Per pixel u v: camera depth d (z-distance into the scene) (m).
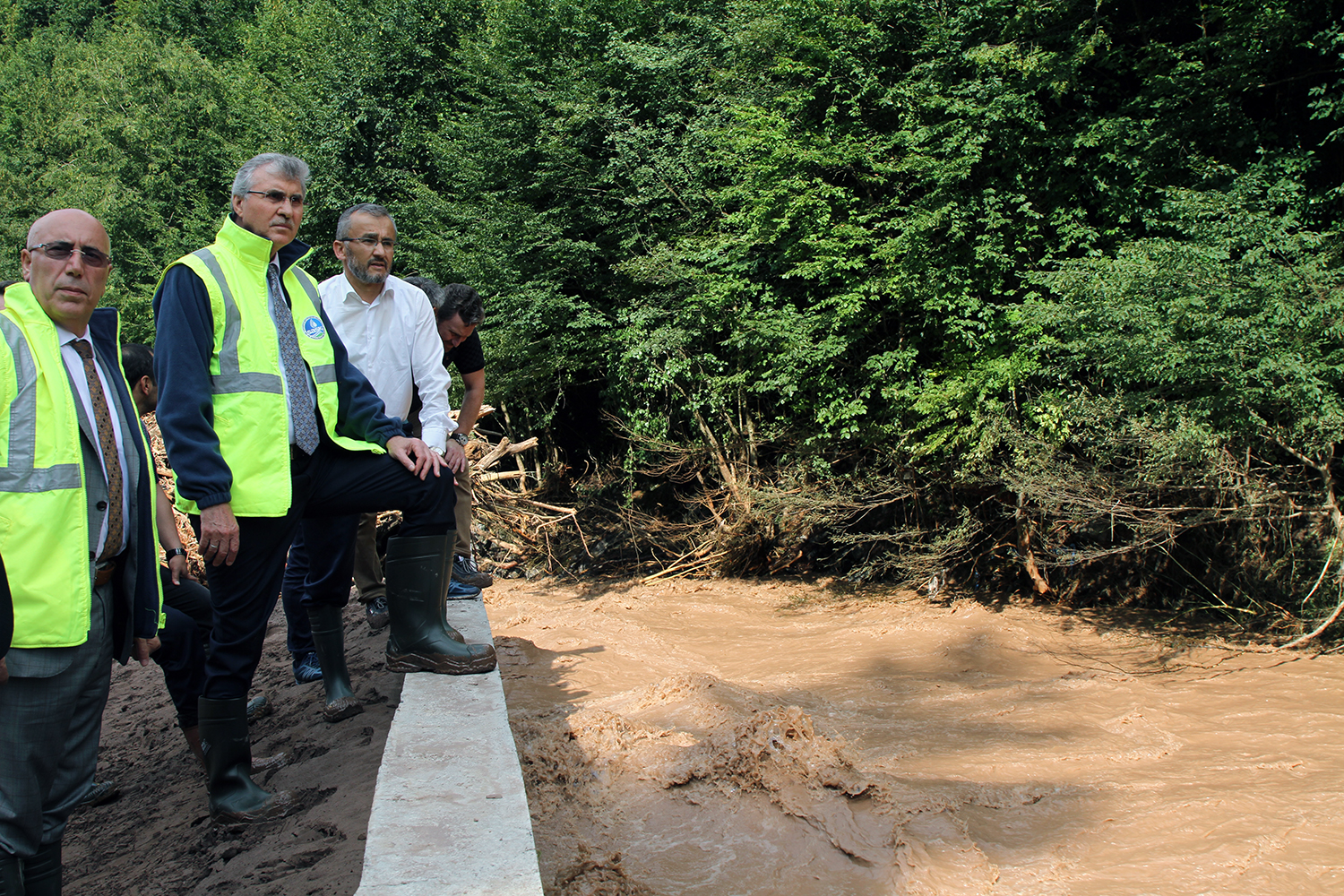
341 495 3.61
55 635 2.79
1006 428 8.67
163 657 4.44
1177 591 9.04
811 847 3.54
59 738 2.89
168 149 22.31
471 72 14.20
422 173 15.70
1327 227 8.27
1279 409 7.23
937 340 9.81
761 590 10.81
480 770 3.03
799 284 10.68
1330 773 4.71
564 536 12.31
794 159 9.92
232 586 3.33
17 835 2.81
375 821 2.68
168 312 3.11
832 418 9.96
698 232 11.77
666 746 4.25
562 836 3.59
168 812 4.35
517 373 11.60
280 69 21.84
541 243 11.54
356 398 3.63
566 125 11.84
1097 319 7.40
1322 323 6.96
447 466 3.92
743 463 11.34
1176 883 3.52
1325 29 8.05
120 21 37.38
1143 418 7.61
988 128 8.95
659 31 12.78
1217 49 8.55
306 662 5.51
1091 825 4.05
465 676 3.95
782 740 4.14
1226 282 7.03
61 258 2.91
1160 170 8.61
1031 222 9.11
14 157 25.56
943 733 5.50
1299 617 7.86
